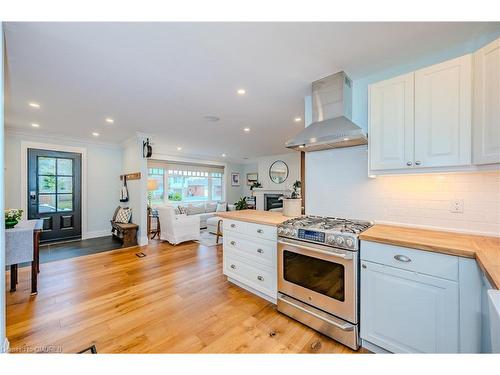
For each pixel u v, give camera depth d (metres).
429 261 1.34
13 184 4.20
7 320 1.98
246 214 2.80
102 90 2.42
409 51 1.75
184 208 6.71
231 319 2.02
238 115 3.32
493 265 1.04
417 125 1.63
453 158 1.48
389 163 1.77
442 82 1.52
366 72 2.08
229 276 2.74
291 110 3.10
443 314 1.30
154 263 3.48
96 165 5.28
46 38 1.54
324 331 1.78
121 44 1.63
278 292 2.11
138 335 1.80
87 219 5.14
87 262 3.52
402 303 1.43
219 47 1.68
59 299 2.36
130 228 4.50
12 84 2.26
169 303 2.29
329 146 2.25
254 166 9.12
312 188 2.57
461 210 1.71
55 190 4.70
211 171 8.33
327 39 1.60
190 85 2.32
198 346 1.67
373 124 1.86
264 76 2.14
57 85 2.29
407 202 1.95
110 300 2.35
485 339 1.16
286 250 2.01
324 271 1.77
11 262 2.26
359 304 1.63
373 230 1.77
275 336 1.78
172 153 6.96
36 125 3.81
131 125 3.87
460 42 1.64
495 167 1.35
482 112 1.35
